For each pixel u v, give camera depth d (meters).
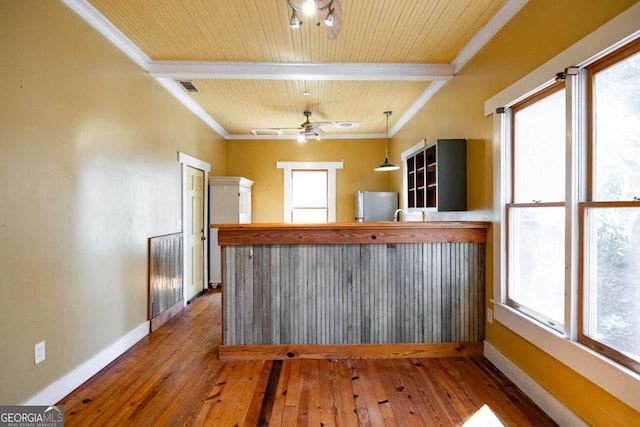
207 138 5.34
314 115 5.20
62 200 2.16
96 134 2.52
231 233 2.73
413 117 4.86
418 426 1.88
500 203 2.49
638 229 1.46
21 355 1.85
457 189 3.08
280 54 3.17
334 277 2.77
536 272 2.18
